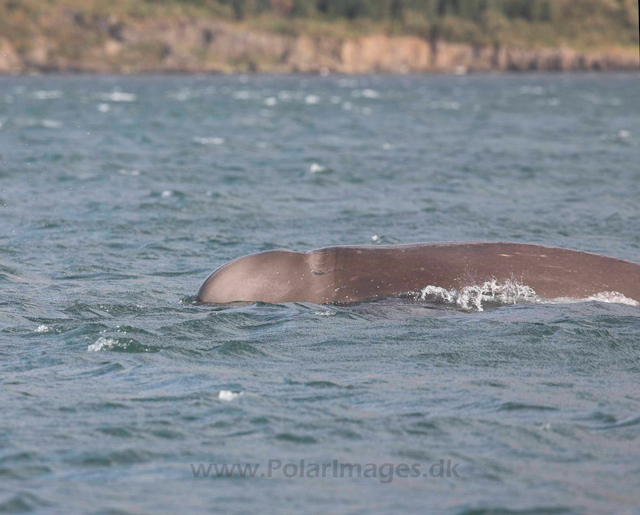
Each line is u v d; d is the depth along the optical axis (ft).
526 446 84.23
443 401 96.22
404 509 70.90
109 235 197.26
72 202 242.99
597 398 97.60
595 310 130.00
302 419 90.68
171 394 98.17
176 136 462.60
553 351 114.21
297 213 227.81
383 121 593.42
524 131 509.76
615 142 440.45
